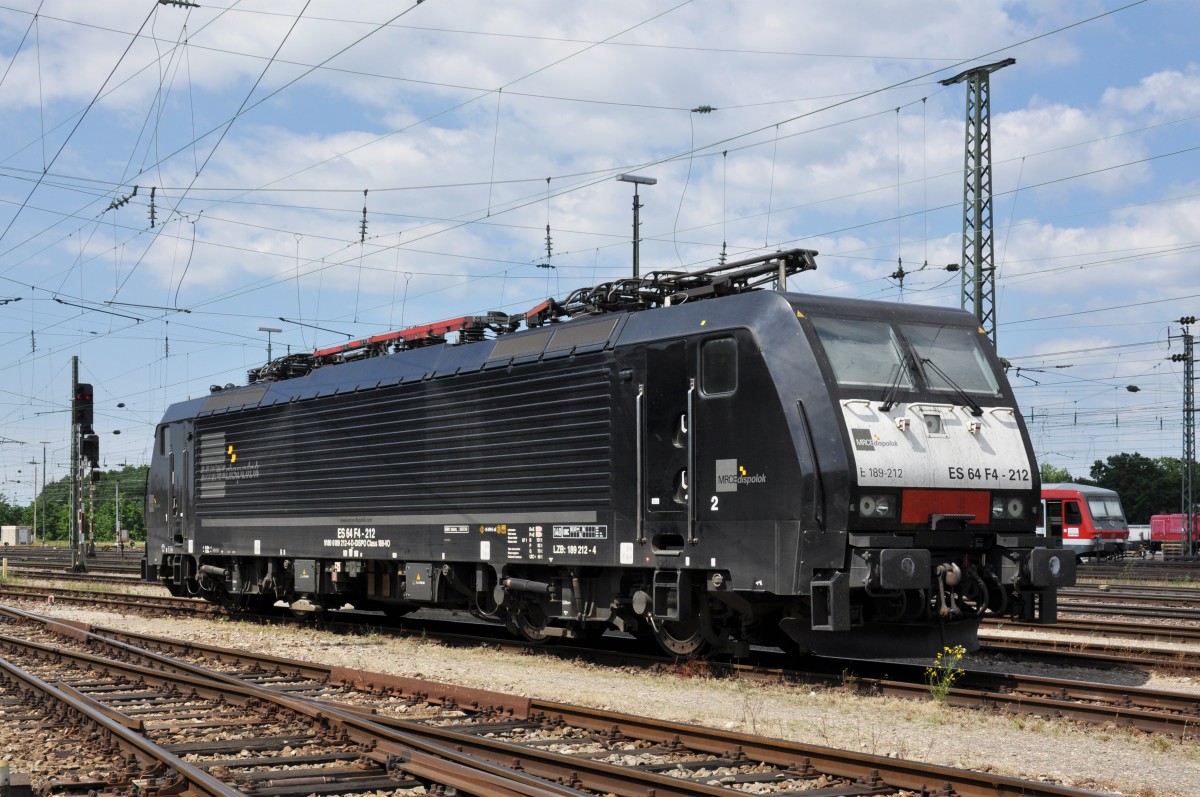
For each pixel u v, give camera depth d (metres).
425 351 17.33
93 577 35.62
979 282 26.41
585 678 13.12
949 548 12.32
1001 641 16.23
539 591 15.07
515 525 15.10
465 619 21.47
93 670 13.99
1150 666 13.38
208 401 23.25
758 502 12.12
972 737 9.59
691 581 13.20
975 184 26.62
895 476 11.77
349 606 25.91
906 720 10.36
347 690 12.10
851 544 11.55
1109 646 15.38
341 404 18.78
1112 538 47.72
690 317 13.15
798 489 11.74
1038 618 12.64
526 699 10.18
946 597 12.02
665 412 13.20
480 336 16.84
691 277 14.58
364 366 18.67
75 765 8.59
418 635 17.77
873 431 11.82
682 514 12.97
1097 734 9.57
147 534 25.31
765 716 10.58
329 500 18.94
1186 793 7.74
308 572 19.64
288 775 8.04
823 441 11.70
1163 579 34.03
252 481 21.19
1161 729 9.59
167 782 7.82
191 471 23.36
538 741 9.08
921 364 12.66
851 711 10.84
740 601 12.80
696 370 12.91
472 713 10.51
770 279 13.70
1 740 9.47
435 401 16.67
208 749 8.98
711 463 12.65
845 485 11.50
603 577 14.34
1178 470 102.81
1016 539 12.48
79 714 10.19
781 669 12.69
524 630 15.83
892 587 11.36
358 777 8.11
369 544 17.92
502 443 15.39
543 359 14.80
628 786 7.53
